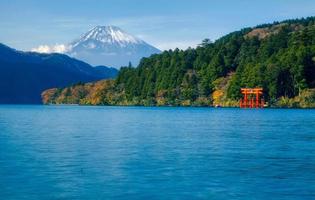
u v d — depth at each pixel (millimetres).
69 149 66875
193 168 50219
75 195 38188
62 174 46500
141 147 69625
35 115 198000
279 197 37688
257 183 42531
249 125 121000
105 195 38125
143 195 38188
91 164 52750
